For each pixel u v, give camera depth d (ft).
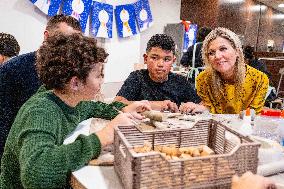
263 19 34.71
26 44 12.81
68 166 2.90
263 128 4.75
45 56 3.42
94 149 3.18
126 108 5.29
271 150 3.23
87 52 3.36
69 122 3.75
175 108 6.17
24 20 12.57
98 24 14.89
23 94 6.51
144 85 7.16
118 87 16.99
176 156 3.10
